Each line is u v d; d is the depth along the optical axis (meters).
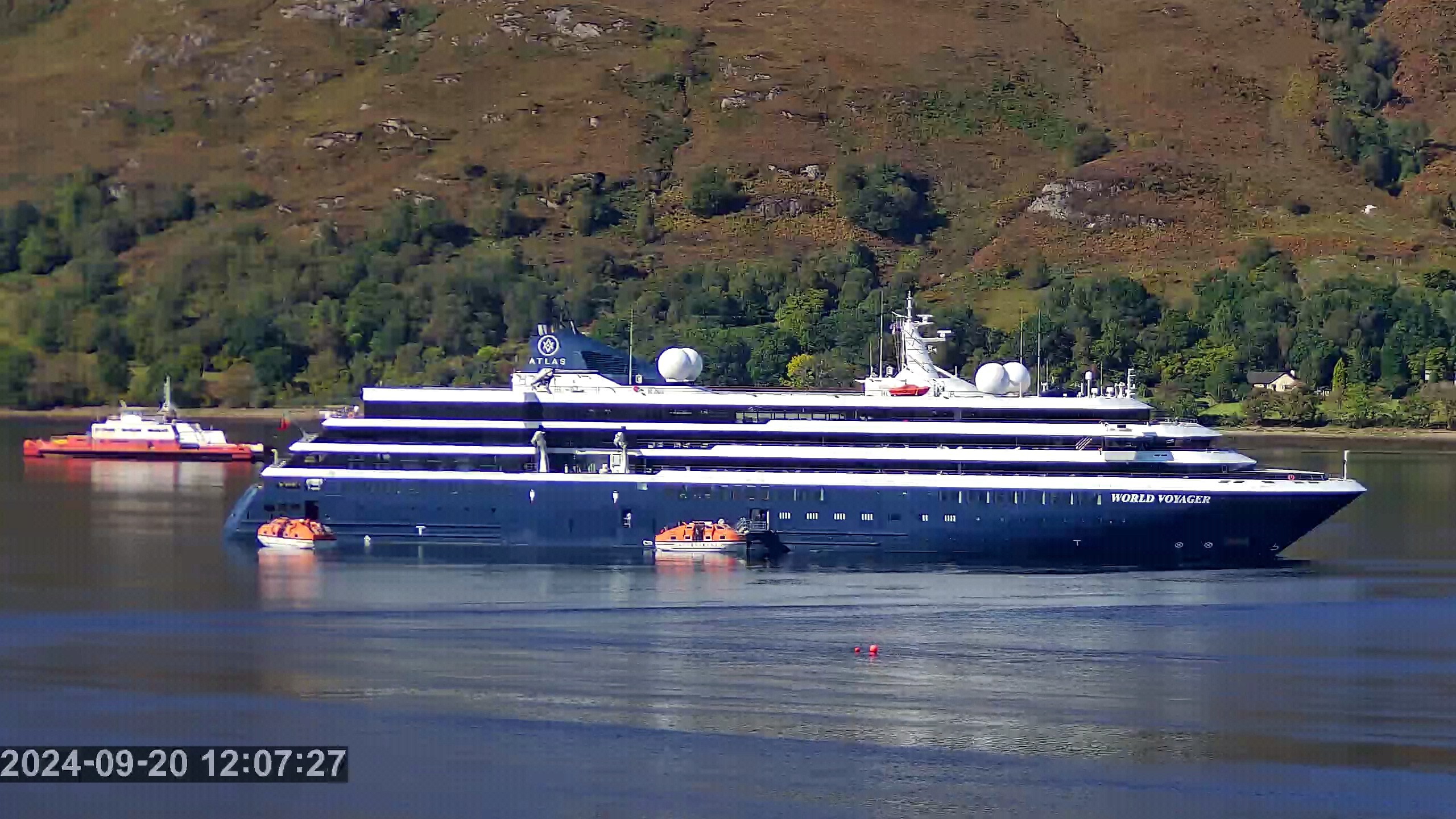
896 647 172.12
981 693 157.88
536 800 133.75
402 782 137.00
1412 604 193.25
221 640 173.62
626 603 188.12
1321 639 177.25
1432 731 148.50
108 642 172.88
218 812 132.38
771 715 151.25
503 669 163.88
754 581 198.25
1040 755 142.75
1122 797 134.75
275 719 149.88
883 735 147.00
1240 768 140.12
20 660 166.62
